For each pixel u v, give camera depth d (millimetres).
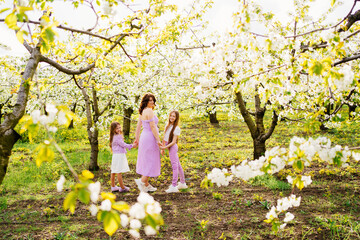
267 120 19031
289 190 5641
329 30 2322
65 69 2885
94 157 7656
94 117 7879
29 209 5051
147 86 9617
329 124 7078
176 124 5707
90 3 2525
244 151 9781
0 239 3928
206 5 5316
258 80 2857
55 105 1440
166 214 4707
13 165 8289
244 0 2771
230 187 5969
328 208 4676
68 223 4434
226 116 22359
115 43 3152
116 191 5945
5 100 14195
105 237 3959
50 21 1573
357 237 3701
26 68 2467
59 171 7500
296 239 3748
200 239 3867
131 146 5895
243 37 2590
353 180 6039
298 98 5070
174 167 5781
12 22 1478
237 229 4105
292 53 3270
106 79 8211
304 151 1994
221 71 3072
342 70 1913
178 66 2863
